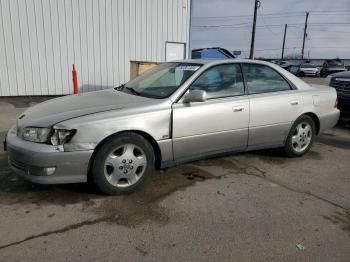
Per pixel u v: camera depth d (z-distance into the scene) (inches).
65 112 145.7
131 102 156.1
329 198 154.1
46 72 457.4
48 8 442.0
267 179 173.9
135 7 499.2
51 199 143.7
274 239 119.0
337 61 1451.8
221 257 108.0
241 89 181.6
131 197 147.8
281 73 200.8
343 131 296.4
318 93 211.3
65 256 106.1
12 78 438.9
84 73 482.0
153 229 123.0
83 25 467.8
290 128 199.9
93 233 119.2
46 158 132.2
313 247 115.0
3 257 104.7
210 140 169.5
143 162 151.4
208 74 171.9
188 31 552.7
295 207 143.7
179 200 146.4
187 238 117.9
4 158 195.2
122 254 108.0
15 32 429.7
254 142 187.3
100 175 141.9
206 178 171.9
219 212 136.9
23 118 152.8
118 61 502.3
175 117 156.1
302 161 204.8
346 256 110.7
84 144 136.5
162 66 198.4
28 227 121.9
